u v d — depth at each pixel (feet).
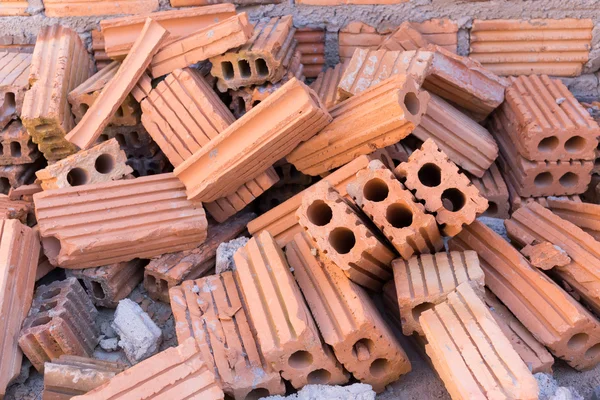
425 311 2.55
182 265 2.95
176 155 3.07
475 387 2.31
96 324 2.94
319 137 2.94
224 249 2.97
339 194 2.71
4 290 2.68
